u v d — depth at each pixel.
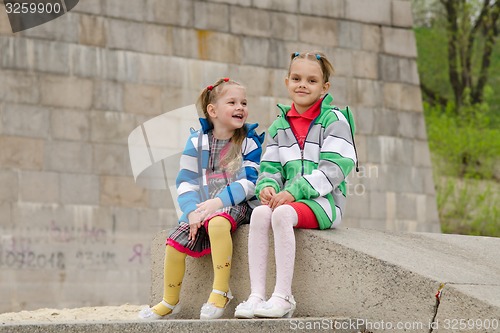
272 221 9.32
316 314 9.28
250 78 21.31
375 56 23.52
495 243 10.92
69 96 16.30
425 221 23.75
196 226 10.05
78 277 12.47
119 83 17.66
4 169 14.48
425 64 46.75
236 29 21.17
